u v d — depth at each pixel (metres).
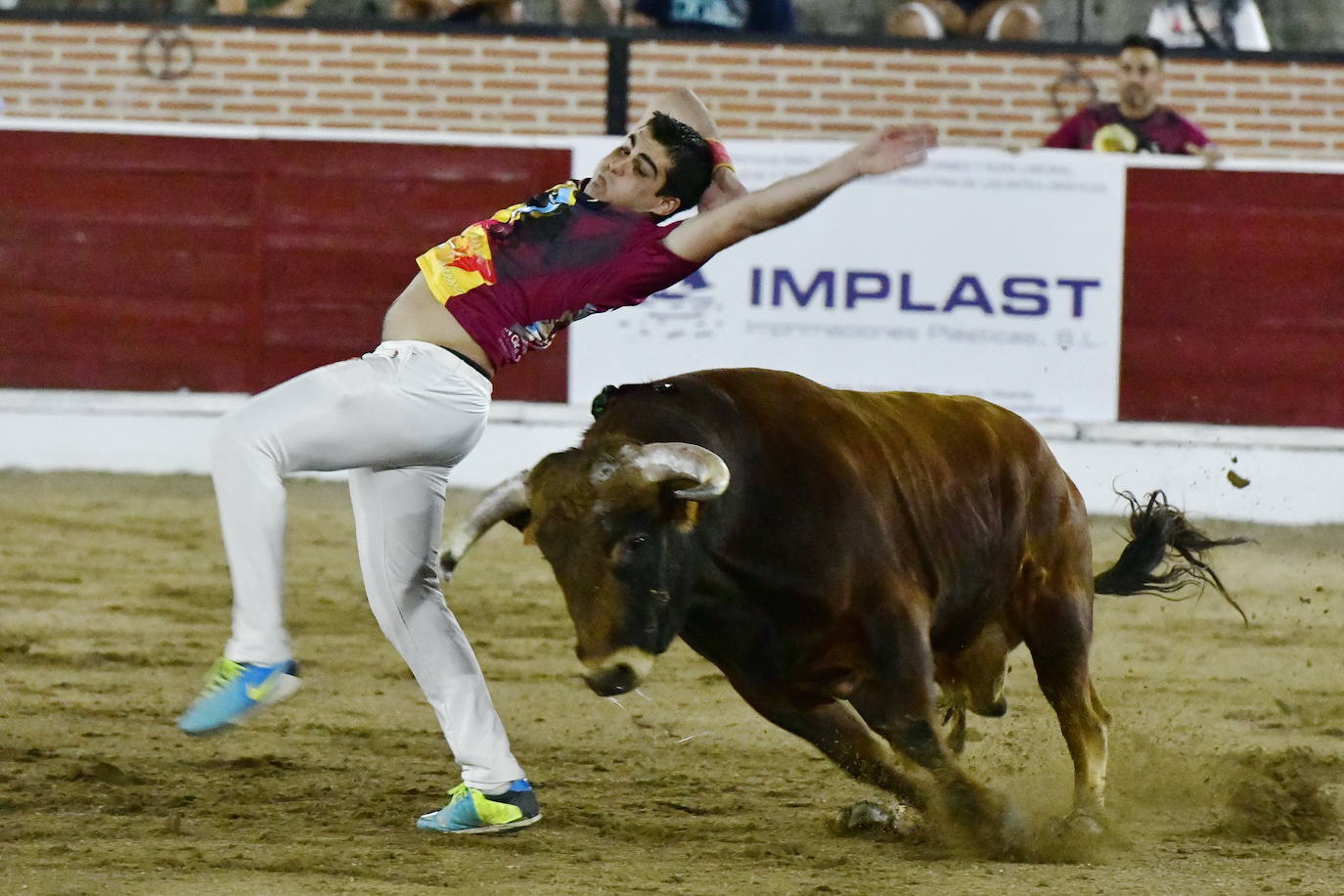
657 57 31.30
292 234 30.77
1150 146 30.28
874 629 11.44
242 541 10.43
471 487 29.95
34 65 31.66
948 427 12.66
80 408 30.59
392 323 10.80
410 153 30.64
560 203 10.74
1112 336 30.05
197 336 30.89
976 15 33.31
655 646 10.41
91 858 10.95
